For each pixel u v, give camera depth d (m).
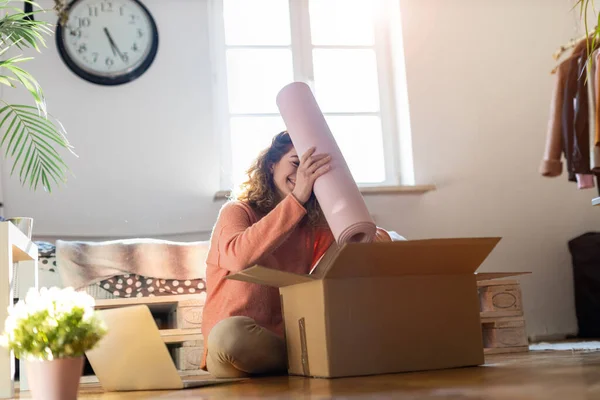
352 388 1.29
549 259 3.91
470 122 3.95
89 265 2.83
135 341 1.62
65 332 1.15
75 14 3.57
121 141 3.57
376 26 4.10
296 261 1.99
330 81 4.01
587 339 3.45
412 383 1.31
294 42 3.98
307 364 1.64
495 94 4.00
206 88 3.72
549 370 1.43
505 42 4.05
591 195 3.99
